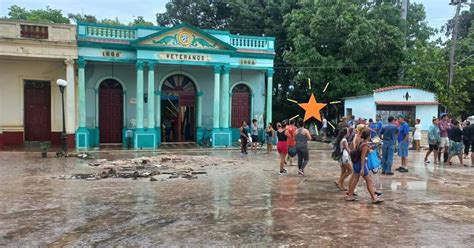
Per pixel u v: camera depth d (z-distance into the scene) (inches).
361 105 978.7
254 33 1309.1
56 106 861.2
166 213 309.4
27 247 232.7
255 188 413.1
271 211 316.8
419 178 487.2
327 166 588.4
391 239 249.6
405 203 349.1
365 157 345.1
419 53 1088.2
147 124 885.2
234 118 999.0
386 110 941.2
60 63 854.5
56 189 399.2
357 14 1068.5
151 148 834.8
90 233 259.4
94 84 883.4
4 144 825.5
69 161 613.9
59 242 241.9
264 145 936.9
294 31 1158.3
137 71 840.9
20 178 461.1
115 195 372.8
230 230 266.7
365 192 397.1
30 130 855.1
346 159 392.5
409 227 275.9
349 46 1034.7
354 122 690.8
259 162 633.0
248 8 1296.8
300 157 501.7
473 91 1162.0
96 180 452.4
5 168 538.9
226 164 603.2
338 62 1067.9
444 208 332.2
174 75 949.8
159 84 928.9
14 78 831.1
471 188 424.5
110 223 282.2
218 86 897.5
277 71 1326.3
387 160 513.3
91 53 820.6
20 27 754.2
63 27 784.3
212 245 237.1
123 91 906.1
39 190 393.4
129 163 589.3
